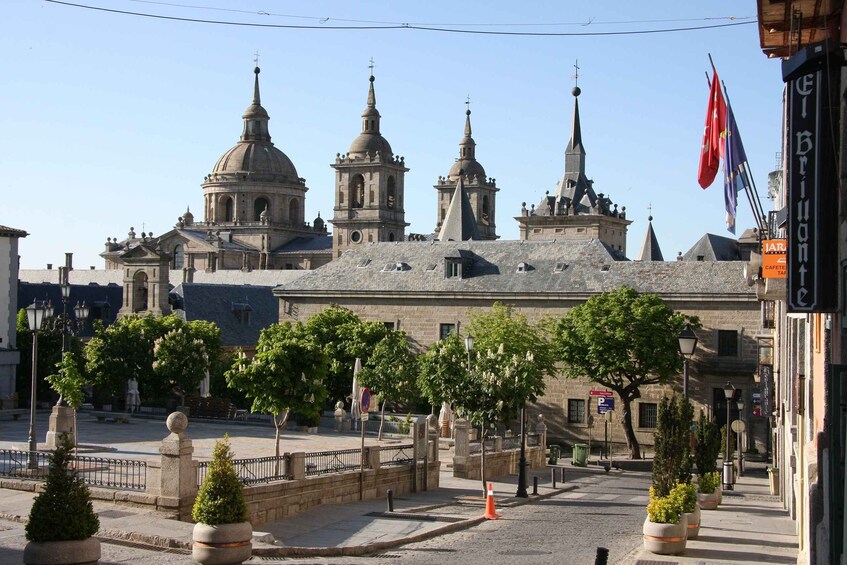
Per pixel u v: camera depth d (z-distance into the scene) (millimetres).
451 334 65688
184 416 28375
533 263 77938
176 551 24266
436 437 44344
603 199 159625
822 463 18234
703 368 69500
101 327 69438
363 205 185250
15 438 49062
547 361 66875
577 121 162375
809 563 20016
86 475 32375
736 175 24562
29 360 75500
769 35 20578
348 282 82062
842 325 15562
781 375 43188
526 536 31062
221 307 101062
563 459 65312
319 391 38031
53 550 19609
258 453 44156
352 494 37250
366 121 189250
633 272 74000
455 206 138875
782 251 26531
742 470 58375
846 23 16094
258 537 26906
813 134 15695
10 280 74375
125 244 197375
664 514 26328
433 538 30469
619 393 66812
